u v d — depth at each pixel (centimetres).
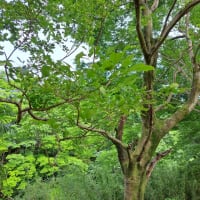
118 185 859
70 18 287
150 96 291
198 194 855
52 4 268
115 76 175
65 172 888
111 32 491
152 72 357
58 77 199
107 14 328
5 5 243
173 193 856
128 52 480
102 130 321
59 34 268
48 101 227
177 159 875
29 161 806
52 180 849
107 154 793
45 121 224
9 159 789
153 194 849
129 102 221
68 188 827
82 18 297
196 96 439
